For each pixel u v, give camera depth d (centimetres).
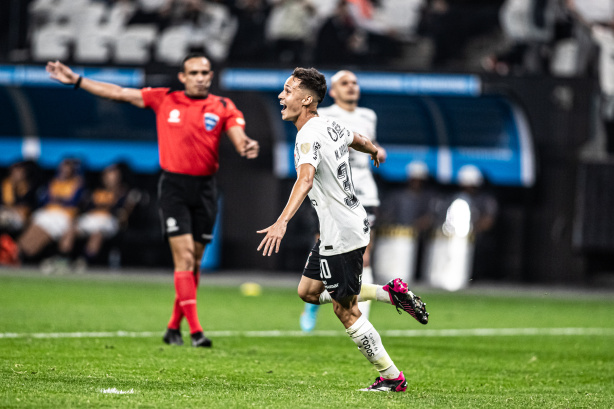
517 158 6041
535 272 6156
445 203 5872
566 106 5997
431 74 5675
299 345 2967
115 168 6053
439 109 6012
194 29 6494
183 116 2778
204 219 2848
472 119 6047
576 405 1934
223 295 4788
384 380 2055
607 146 6025
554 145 6038
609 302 5131
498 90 5719
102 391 1861
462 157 6172
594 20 6197
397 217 5859
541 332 3641
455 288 5738
